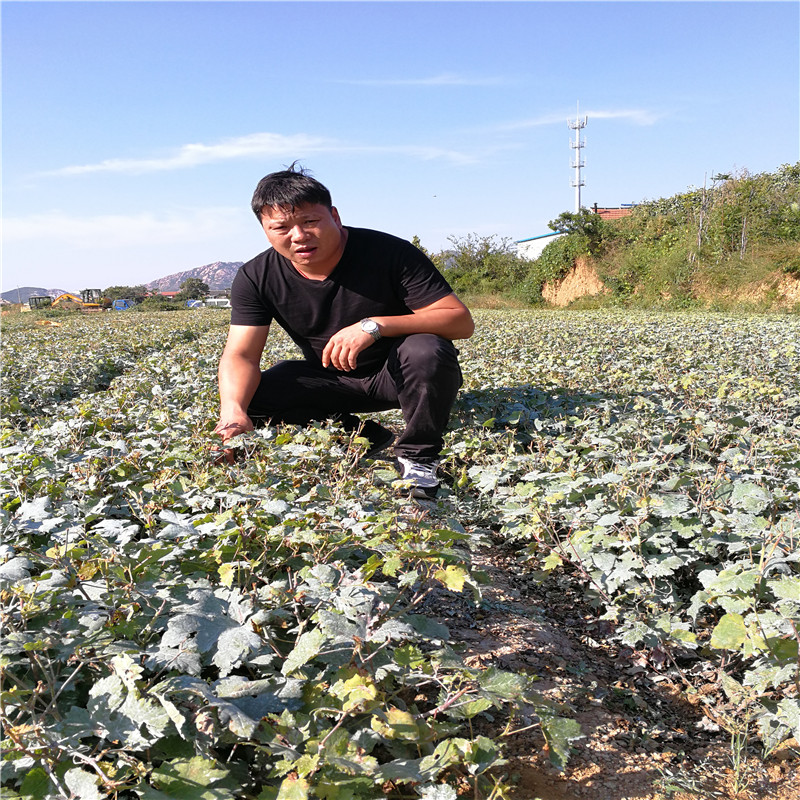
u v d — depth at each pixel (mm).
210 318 24781
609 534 2762
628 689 2141
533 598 2703
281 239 3367
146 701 1430
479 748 1556
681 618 2459
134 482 2980
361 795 1448
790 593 1891
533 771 1719
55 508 2545
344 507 2502
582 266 34906
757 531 2514
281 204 3277
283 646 1894
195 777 1356
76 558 1941
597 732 1898
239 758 1548
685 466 3441
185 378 5848
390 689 1784
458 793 1562
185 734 1464
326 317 3732
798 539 2477
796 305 22609
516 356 8141
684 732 1953
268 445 3260
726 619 1791
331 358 3459
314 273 3621
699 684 2172
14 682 1620
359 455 3400
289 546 2248
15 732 1282
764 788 1719
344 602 1799
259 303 3787
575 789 1678
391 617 1895
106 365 9039
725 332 12031
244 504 2520
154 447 3336
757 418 4535
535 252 48156
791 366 7074
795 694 1896
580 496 3014
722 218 27062
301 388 3924
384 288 3650
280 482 2879
